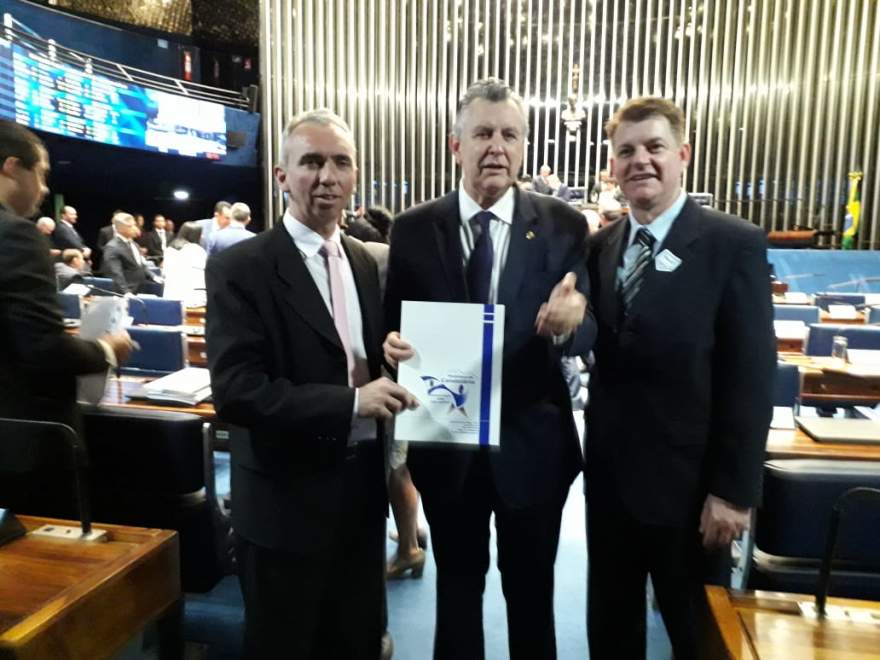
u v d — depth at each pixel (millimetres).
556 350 1354
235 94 12359
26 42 7680
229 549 1913
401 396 1243
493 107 1297
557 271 1387
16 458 1354
